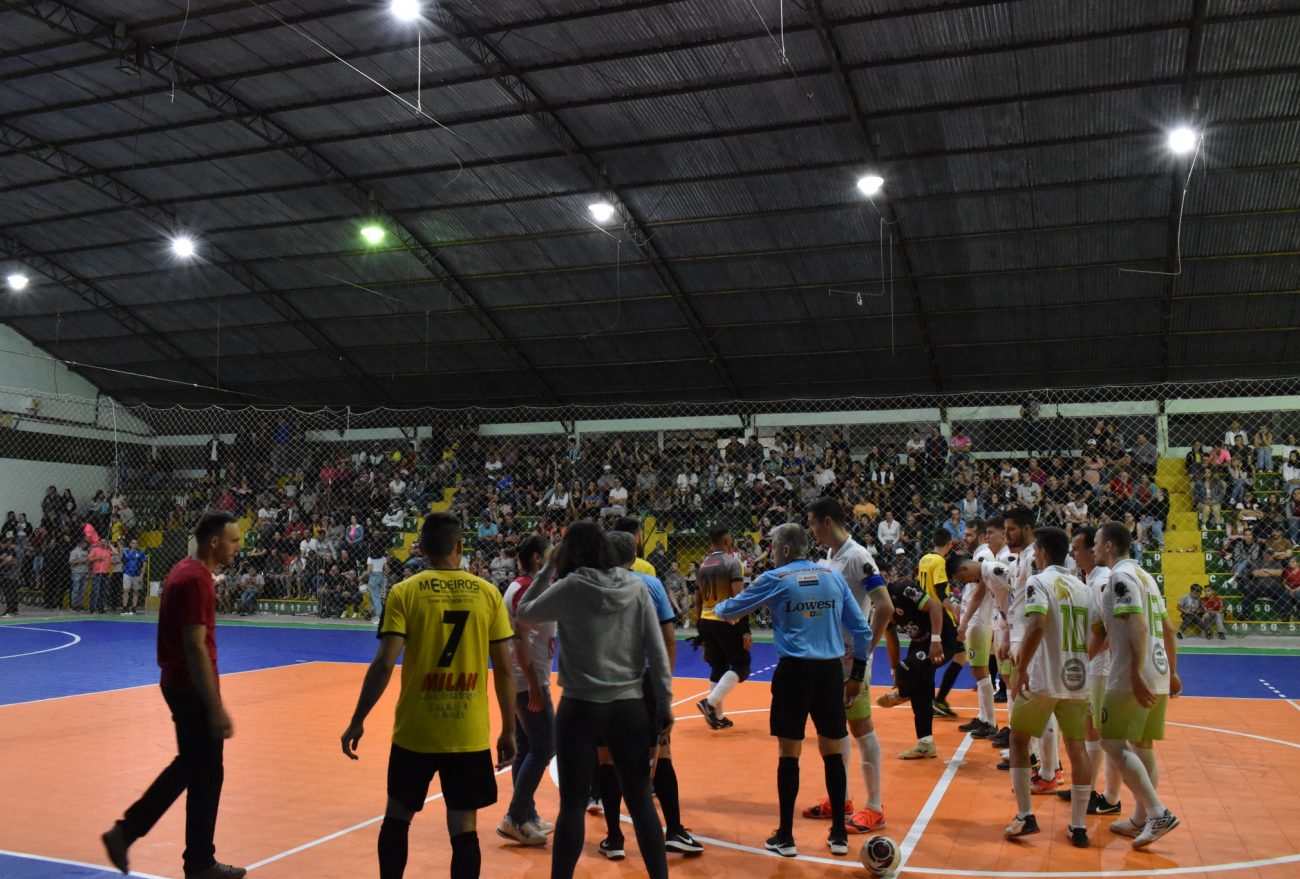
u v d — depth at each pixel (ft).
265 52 60.95
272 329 94.48
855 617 20.57
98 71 64.23
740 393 90.12
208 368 102.32
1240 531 66.23
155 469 104.94
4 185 79.41
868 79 57.47
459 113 65.16
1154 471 76.59
